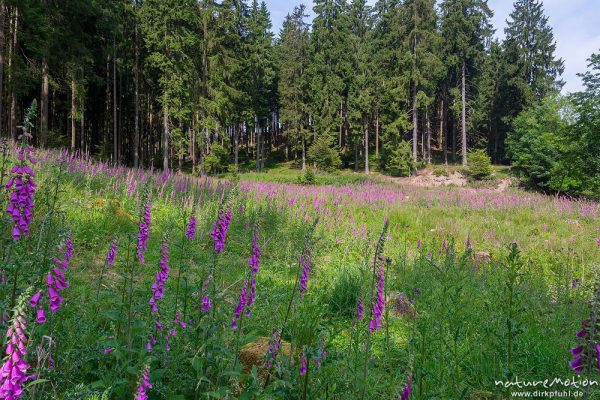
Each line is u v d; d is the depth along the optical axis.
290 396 2.62
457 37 52.84
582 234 13.13
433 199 19.92
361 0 63.19
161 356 2.99
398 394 2.20
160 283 2.92
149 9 35.91
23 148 2.68
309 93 54.00
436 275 6.19
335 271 7.57
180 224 8.00
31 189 2.62
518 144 40.91
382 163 50.38
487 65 59.88
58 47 25.61
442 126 65.44
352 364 3.34
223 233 3.19
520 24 59.31
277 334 2.95
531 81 56.81
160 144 52.44
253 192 15.16
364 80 50.66
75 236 6.48
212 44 39.84
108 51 33.44
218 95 40.06
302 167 54.53
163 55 35.75
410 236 12.73
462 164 52.12
